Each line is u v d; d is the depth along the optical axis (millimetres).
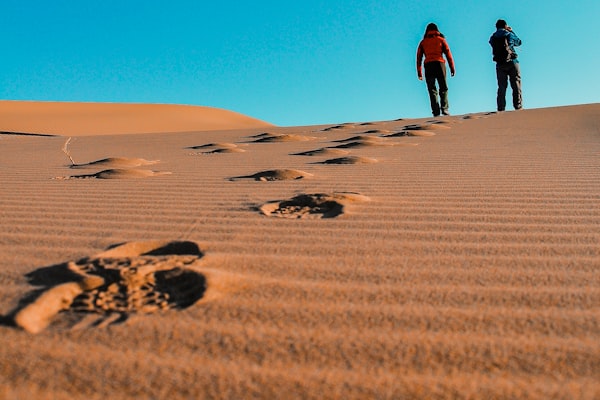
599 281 1568
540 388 1040
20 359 1128
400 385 1049
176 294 1460
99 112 33375
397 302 1429
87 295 1455
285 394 1018
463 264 1726
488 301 1436
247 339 1219
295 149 5941
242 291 1484
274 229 2150
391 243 1960
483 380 1066
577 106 11164
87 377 1066
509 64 12289
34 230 2148
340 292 1490
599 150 4746
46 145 7605
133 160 4586
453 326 1291
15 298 1431
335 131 8875
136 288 1492
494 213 2400
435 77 12266
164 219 2334
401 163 4227
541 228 2141
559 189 2938
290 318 1326
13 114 29516
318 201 2592
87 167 4344
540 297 1458
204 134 9438
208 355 1150
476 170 3734
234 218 2340
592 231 2084
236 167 4230
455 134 7207
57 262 1740
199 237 2039
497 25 12500
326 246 1922
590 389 1037
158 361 1125
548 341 1218
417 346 1195
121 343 1198
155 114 34844
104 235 2076
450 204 2590
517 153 4742
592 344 1202
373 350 1177
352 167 4020
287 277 1601
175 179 3531
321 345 1196
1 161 5094
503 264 1723
